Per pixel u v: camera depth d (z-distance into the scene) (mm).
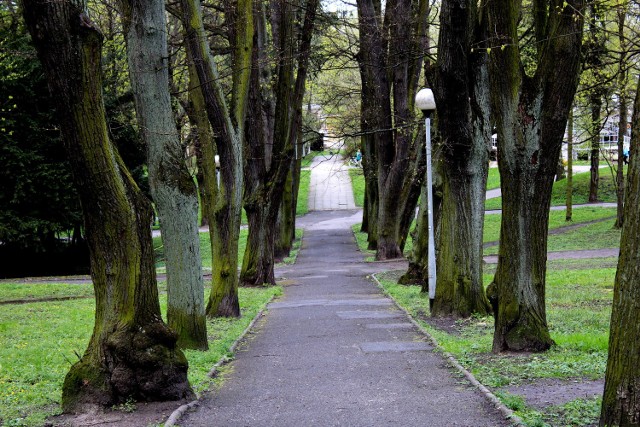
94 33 7277
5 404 7844
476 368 8977
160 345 7750
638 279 4820
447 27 11750
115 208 7648
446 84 12508
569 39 9531
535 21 10281
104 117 7559
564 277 20109
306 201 66250
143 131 10867
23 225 28781
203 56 13938
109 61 22969
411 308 16016
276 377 9258
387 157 31172
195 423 6988
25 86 28000
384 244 31812
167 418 7047
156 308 7906
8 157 28453
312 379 9023
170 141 11008
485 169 14594
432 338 11641
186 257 11336
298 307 17406
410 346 11211
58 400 8031
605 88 17422
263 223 22922
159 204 11234
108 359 7570
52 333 13477
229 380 9203
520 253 10008
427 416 6898
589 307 14320
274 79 29266
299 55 21609
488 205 53406
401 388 8250
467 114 13594
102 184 7547
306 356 10727
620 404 4875
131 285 7699
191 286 11352
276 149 22797
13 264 34094
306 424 6836
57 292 21891
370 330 13148
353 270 28312
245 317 15539
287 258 35531
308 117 41094
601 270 21703
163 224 11305
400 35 25391
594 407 6629
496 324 10203
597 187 48656
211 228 15953
